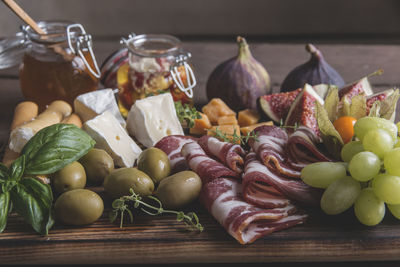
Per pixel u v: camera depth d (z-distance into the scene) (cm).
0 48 210
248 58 202
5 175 137
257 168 141
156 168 147
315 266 136
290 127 174
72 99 197
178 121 182
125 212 140
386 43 381
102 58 245
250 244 129
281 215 132
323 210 134
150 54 188
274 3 434
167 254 130
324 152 152
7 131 188
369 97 178
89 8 421
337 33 424
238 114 197
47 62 190
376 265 136
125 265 136
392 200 126
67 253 129
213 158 159
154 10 425
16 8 179
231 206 133
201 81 227
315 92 185
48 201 133
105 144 163
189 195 138
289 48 261
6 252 129
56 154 140
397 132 145
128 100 197
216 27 435
